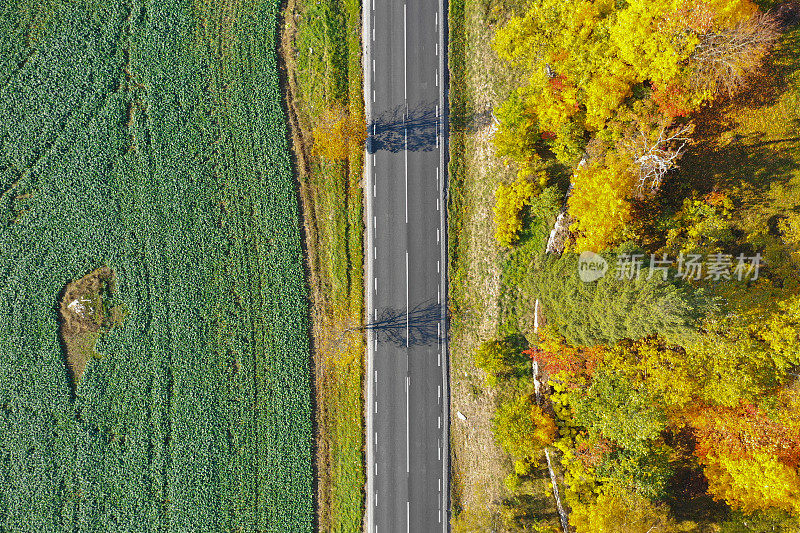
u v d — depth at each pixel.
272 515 42.31
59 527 42.59
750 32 28.97
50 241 43.41
